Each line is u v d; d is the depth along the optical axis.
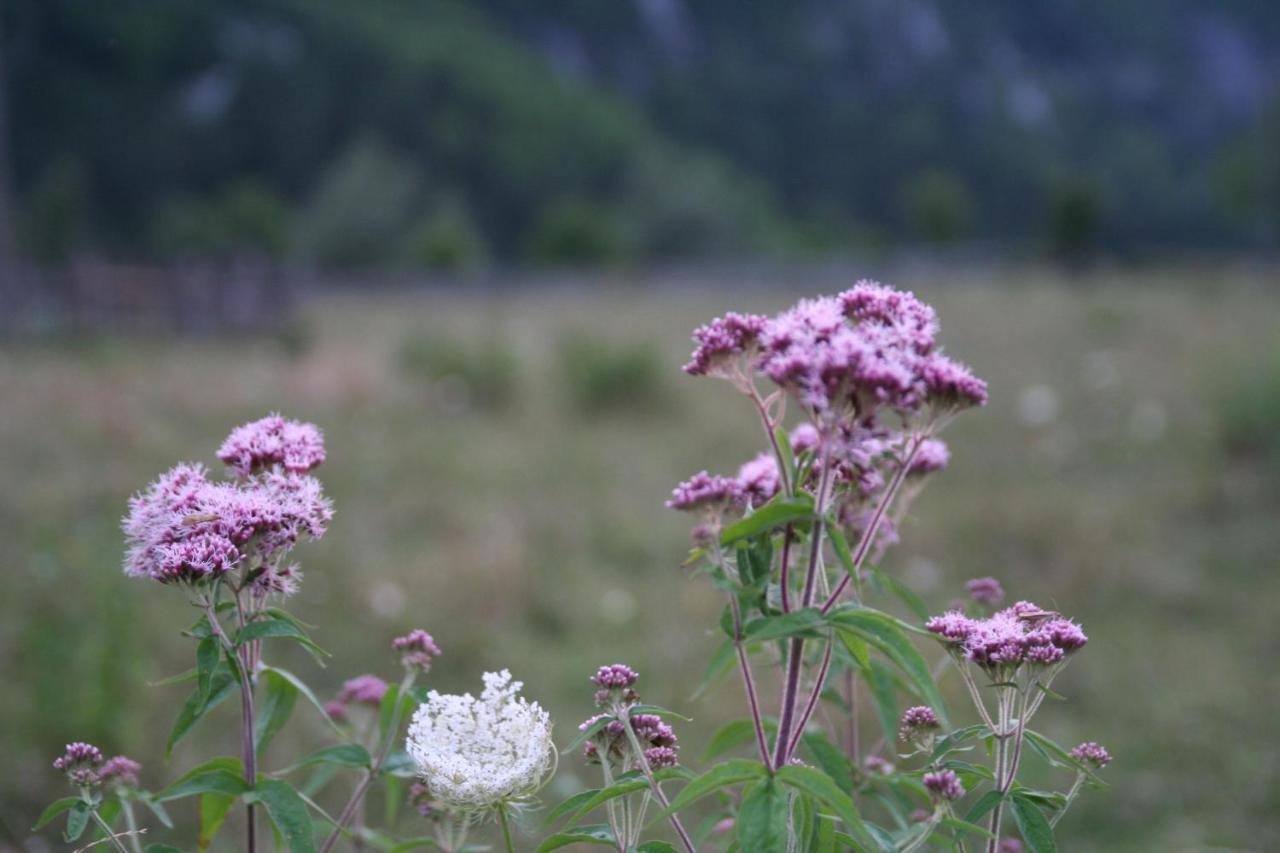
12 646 5.12
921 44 171.88
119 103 88.19
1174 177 157.88
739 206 85.00
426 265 46.41
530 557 7.11
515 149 95.44
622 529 7.88
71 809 2.11
